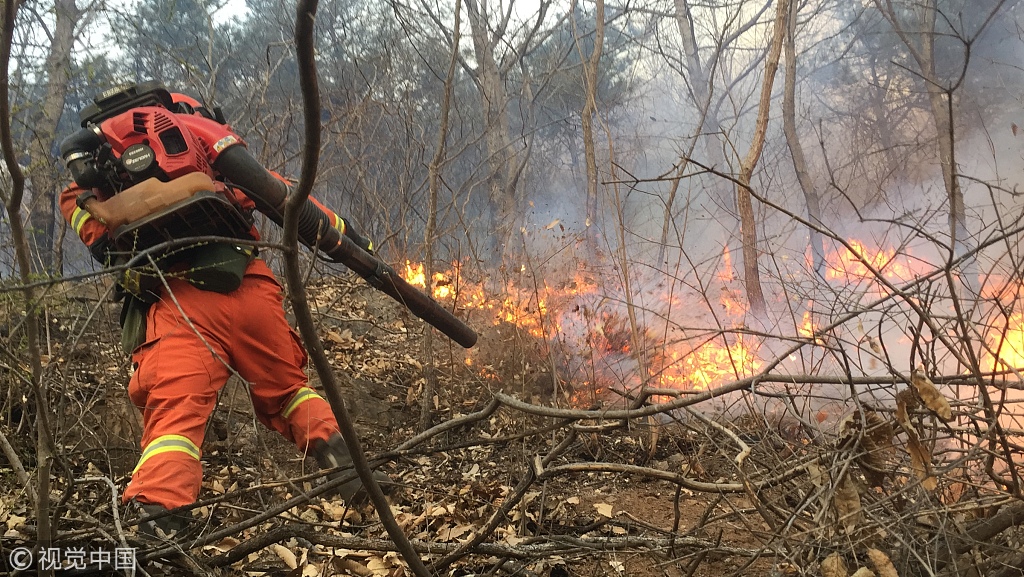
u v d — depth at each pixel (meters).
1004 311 2.32
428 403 4.28
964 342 2.24
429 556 2.71
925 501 2.05
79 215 2.99
